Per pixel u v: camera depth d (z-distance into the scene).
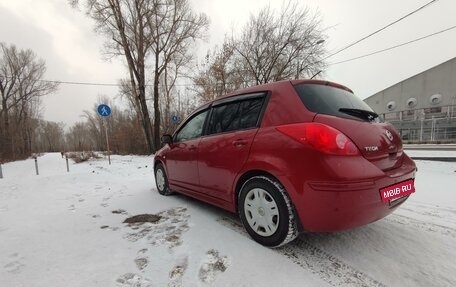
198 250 2.52
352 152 2.10
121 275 2.13
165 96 27.16
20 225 3.44
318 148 2.08
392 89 29.45
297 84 2.61
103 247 2.65
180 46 22.67
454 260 2.28
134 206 4.16
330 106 2.45
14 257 2.49
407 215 3.42
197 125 3.83
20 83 39.81
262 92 2.84
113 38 20.25
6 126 32.16
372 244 2.59
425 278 2.02
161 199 4.51
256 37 20.61
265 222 2.51
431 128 21.38
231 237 2.78
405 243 2.61
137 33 20.66
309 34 19.91
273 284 1.96
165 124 26.84
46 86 40.94
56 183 6.97
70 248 2.65
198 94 22.14
